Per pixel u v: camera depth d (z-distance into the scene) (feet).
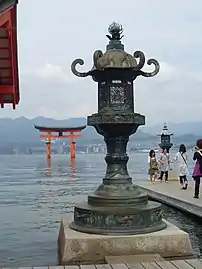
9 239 31.86
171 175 75.46
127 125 26.32
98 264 21.57
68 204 52.85
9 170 143.64
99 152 563.89
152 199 54.49
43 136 276.62
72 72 27.78
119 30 28.25
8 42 26.91
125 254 23.98
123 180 26.94
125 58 26.58
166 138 83.71
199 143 46.70
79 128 278.87
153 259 22.30
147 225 25.29
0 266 24.34
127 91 27.09
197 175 46.21
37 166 177.88
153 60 27.66
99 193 26.78
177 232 25.05
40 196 62.39
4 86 32.81
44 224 38.40
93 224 25.32
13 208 49.32
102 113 26.43
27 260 25.79
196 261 20.88
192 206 40.81
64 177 105.50
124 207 25.66
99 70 26.50
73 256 23.86
